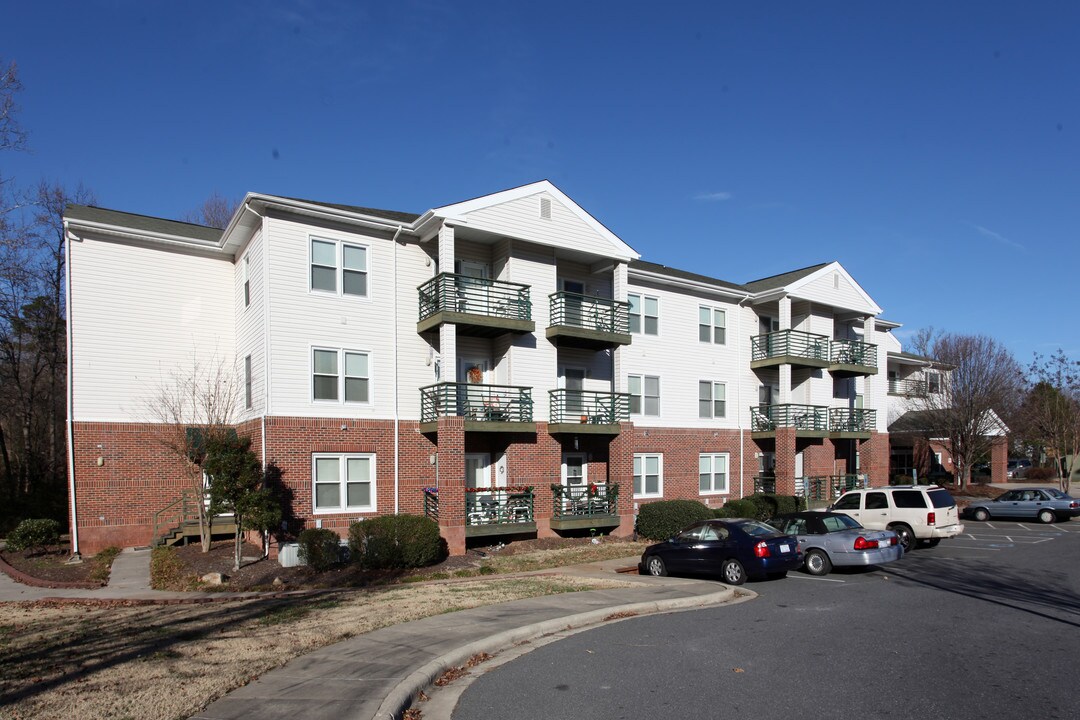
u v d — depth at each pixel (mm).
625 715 6816
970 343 42000
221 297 22203
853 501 22016
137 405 20688
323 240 20078
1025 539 24203
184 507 20391
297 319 19422
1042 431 41000
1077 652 9148
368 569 16938
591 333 22953
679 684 7781
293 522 18875
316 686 7367
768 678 7992
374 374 20562
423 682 7742
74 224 20062
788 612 12156
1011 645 9547
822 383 32281
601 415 23734
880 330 36062
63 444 32500
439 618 10938
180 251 21719
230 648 8875
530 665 8664
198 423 21281
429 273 21875
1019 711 6840
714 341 29594
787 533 17625
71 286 20078
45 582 15500
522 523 21016
